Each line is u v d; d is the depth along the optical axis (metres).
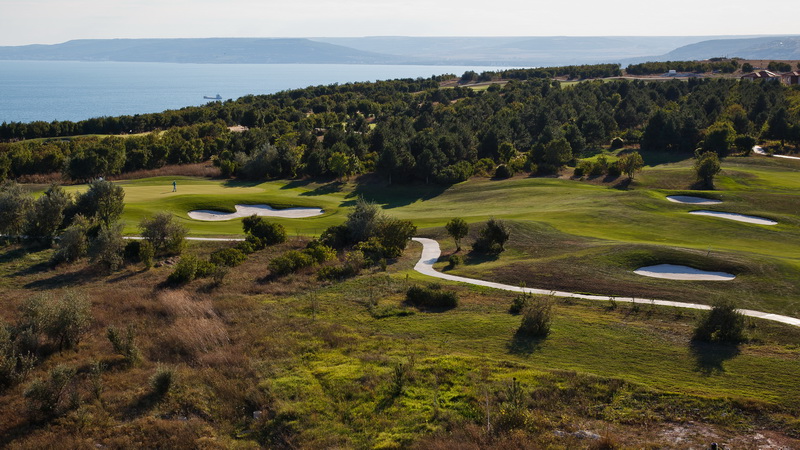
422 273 43.41
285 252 51.00
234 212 68.12
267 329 31.73
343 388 24.16
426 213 70.44
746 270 38.38
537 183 84.06
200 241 54.59
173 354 29.05
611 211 61.00
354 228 54.38
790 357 25.44
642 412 21.30
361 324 32.53
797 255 44.41
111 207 58.47
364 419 21.94
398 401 22.98
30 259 48.56
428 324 31.83
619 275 38.97
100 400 24.05
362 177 95.19
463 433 20.34
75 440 21.11
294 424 21.81
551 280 38.84
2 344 27.14
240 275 44.31
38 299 30.66
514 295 36.38
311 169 94.62
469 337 29.53
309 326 32.03
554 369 24.78
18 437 21.52
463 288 38.53
